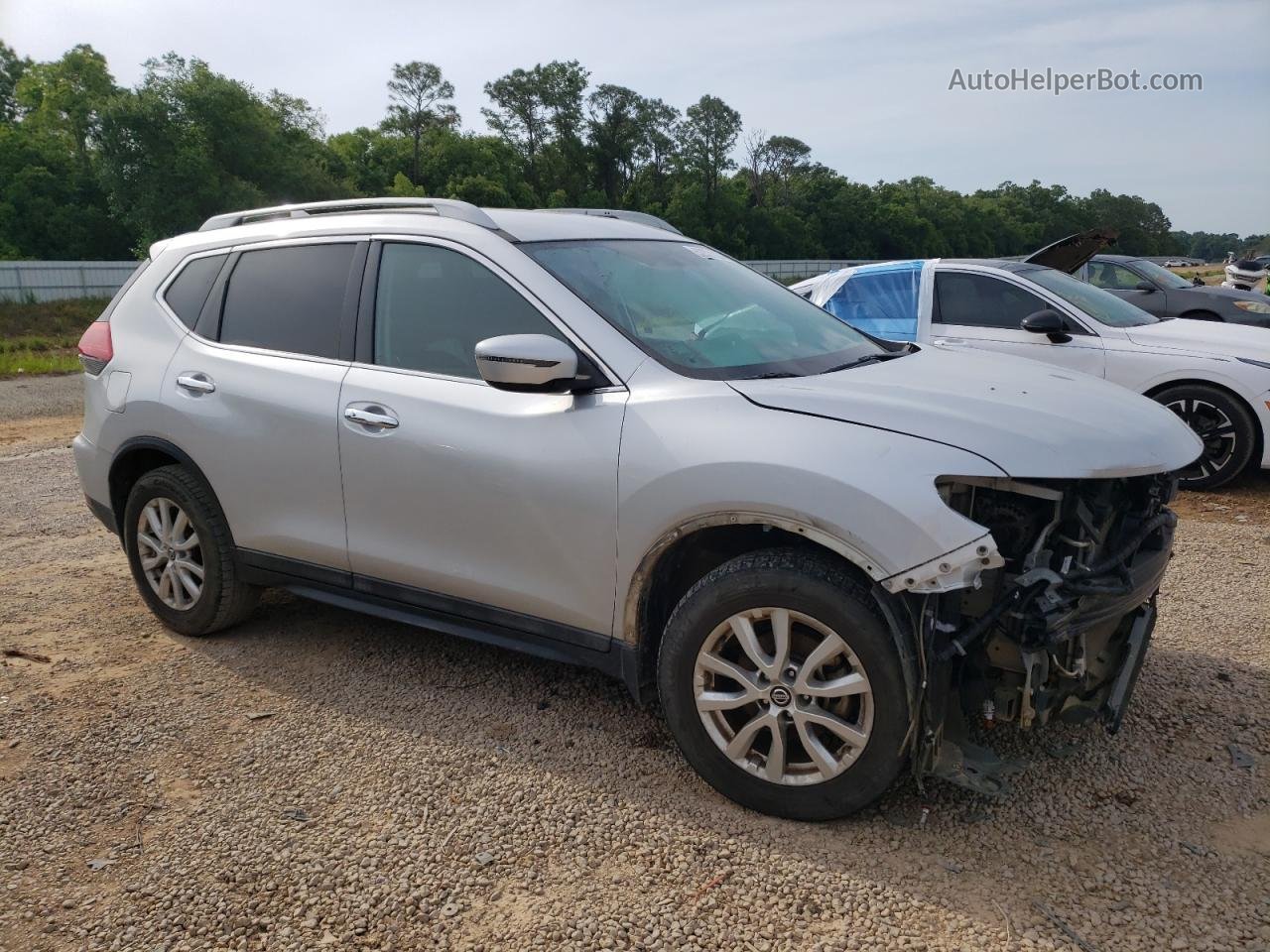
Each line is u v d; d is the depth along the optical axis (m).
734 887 2.67
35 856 2.88
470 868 2.78
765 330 3.67
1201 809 2.99
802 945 2.44
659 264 3.88
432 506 3.51
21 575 5.44
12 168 66.38
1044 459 2.70
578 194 99.88
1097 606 2.83
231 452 4.06
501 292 3.49
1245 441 6.78
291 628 4.62
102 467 4.59
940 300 7.81
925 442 2.73
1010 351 7.41
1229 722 3.53
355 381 3.73
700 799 3.09
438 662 4.18
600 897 2.64
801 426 2.85
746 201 103.06
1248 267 17.58
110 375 4.55
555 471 3.20
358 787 3.20
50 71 77.31
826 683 2.80
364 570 3.79
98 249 67.62
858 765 2.78
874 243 109.19
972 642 2.82
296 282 4.06
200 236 4.54
